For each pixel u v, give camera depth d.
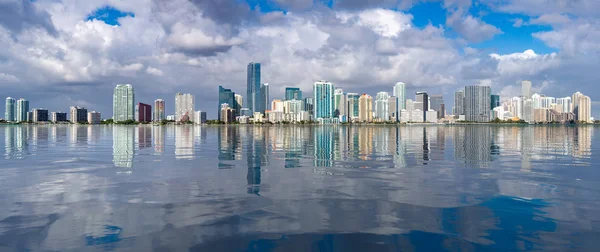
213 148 47.72
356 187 19.23
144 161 31.59
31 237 11.43
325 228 12.35
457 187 19.20
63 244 10.85
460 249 10.51
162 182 20.72
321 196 17.06
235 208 14.85
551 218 13.38
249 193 17.70
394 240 11.25
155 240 11.20
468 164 29.56
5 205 15.29
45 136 87.38
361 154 38.84
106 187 19.19
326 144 56.78
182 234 11.73
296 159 33.56
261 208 14.86
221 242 11.06
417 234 11.76
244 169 26.41
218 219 13.34
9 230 12.06
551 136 90.38
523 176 22.94
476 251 10.38
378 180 21.47
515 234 11.71
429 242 11.06
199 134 106.94
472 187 19.20
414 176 23.05
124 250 10.43
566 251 10.34
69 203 15.65
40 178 22.14
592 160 32.34
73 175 23.33
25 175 23.34
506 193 17.66
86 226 12.49
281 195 17.28
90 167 27.45
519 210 14.48
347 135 98.31
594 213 14.01
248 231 12.03
